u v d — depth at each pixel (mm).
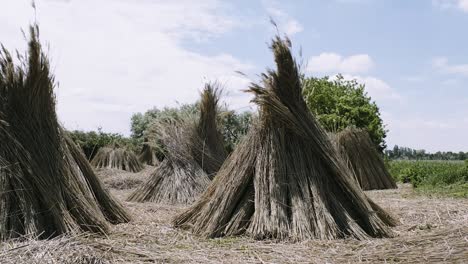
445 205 8961
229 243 6211
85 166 7664
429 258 4961
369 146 15438
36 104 6637
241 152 7230
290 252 5656
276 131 7090
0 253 4961
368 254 5410
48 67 6680
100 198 7676
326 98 20688
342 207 6766
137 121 29844
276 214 6539
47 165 6559
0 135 6414
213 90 12438
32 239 5738
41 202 6414
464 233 5535
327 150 7098
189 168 11531
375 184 15055
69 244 5105
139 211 8969
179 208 9648
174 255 5426
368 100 21516
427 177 15359
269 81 7164
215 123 12484
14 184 6316
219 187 7066
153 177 11586
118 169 19938
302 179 6844
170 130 12055
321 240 6242
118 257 5176
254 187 6918
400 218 7910
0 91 6555
